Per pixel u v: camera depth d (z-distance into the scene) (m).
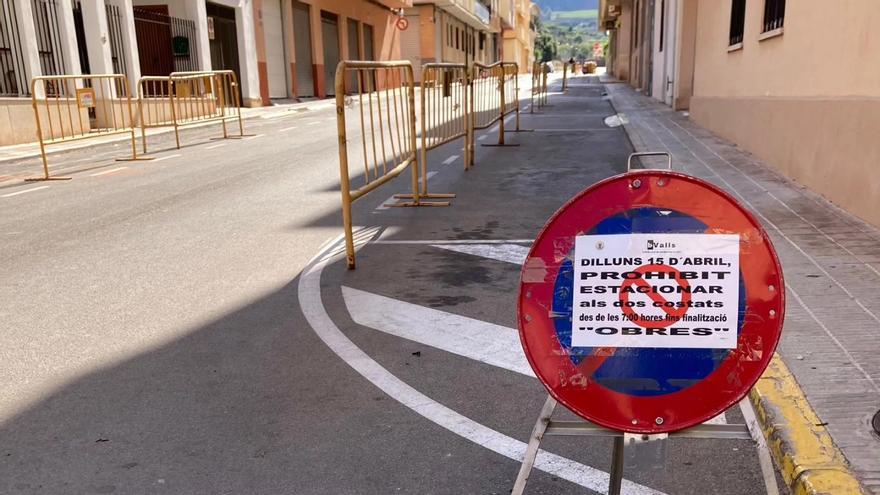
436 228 7.27
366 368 3.95
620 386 2.17
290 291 5.35
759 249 2.09
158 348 4.31
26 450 3.18
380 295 5.20
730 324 2.12
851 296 4.41
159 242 7.00
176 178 11.16
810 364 3.50
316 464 3.01
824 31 7.29
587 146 13.16
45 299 5.33
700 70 15.27
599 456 3.04
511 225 7.30
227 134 18.22
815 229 5.98
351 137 16.42
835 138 6.85
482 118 12.95
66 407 3.58
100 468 3.01
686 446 3.11
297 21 30.66
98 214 8.49
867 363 3.50
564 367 2.19
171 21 22.03
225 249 6.66
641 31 32.97
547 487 2.81
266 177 10.92
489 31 73.56
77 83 17.66
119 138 17.61
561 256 2.16
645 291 2.14
